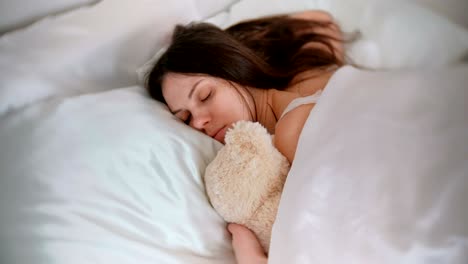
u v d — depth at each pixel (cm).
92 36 95
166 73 93
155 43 105
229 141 72
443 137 61
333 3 124
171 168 74
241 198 69
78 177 68
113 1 102
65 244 62
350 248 56
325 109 74
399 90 71
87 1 107
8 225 62
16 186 65
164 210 70
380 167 60
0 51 86
